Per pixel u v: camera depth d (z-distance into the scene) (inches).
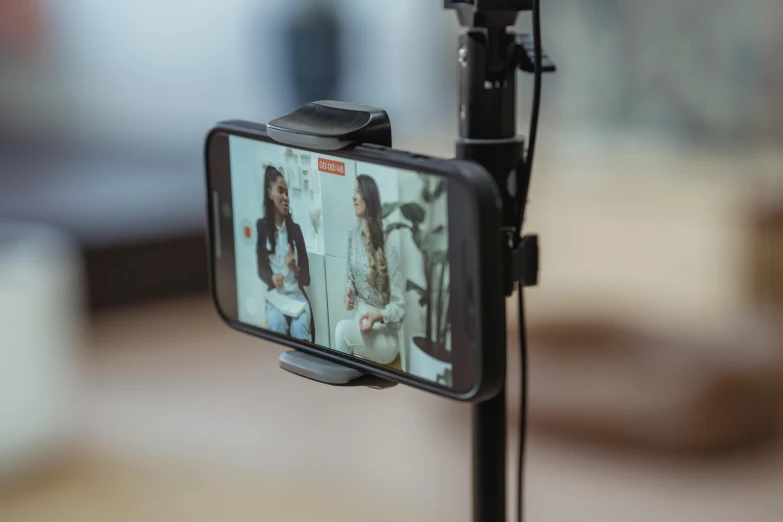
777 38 163.6
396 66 191.6
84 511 93.5
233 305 30.5
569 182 182.5
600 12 174.1
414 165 23.1
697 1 167.5
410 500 93.7
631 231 158.2
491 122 26.0
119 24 177.0
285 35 180.4
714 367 99.5
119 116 180.1
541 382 99.1
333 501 93.9
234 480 99.0
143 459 104.7
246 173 29.0
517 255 26.1
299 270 27.7
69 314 106.7
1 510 94.3
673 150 179.2
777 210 129.2
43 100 175.8
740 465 96.9
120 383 128.0
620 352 102.4
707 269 141.0
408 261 24.5
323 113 25.4
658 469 95.9
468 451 104.6
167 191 162.6
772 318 122.1
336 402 120.4
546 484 94.0
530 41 26.8
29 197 154.7
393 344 25.2
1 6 169.3
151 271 155.5
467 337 23.3
